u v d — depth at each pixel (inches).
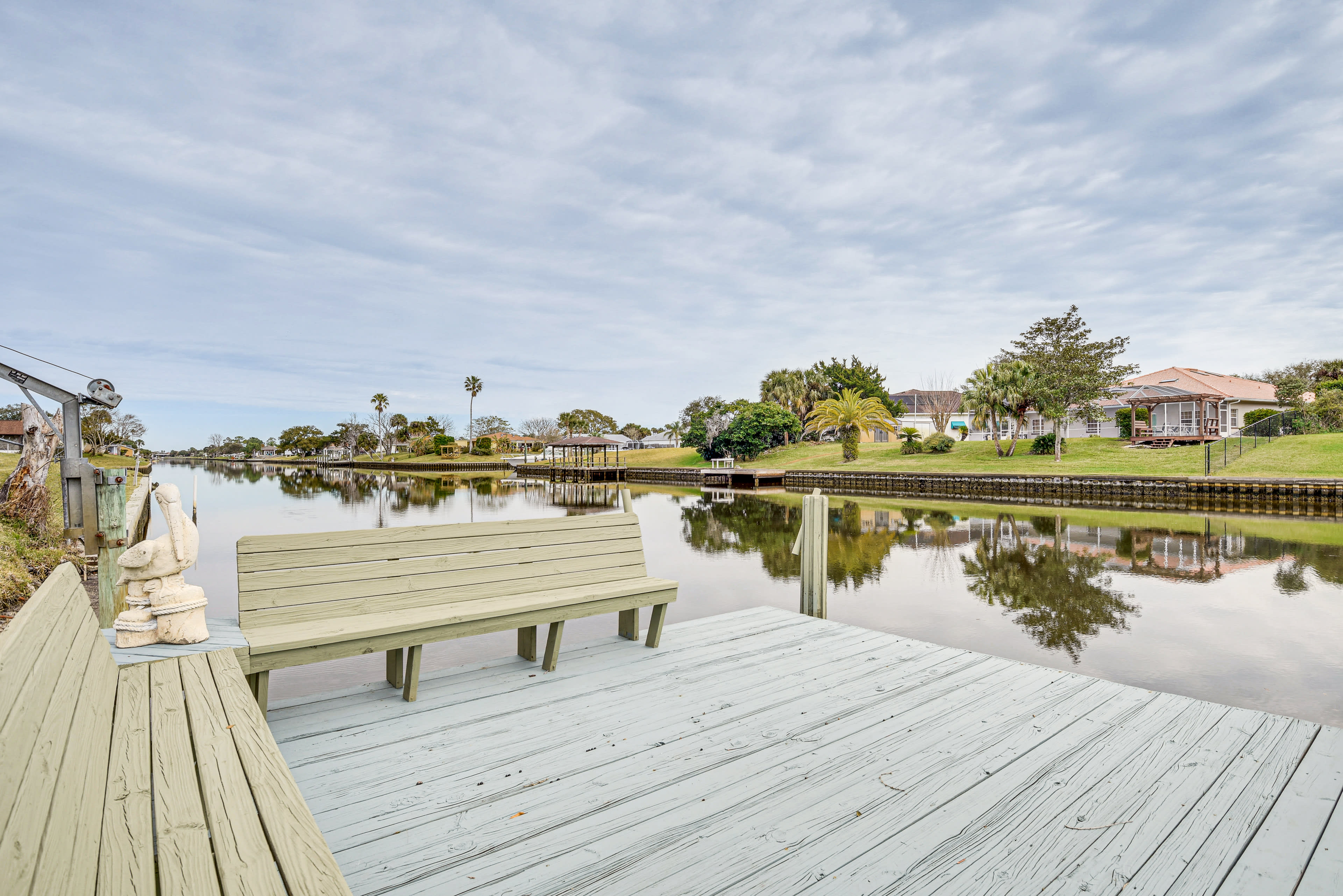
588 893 82.3
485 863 88.0
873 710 141.3
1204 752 122.4
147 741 77.5
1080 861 89.8
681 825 97.5
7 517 431.5
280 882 50.7
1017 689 154.3
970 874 87.0
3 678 43.3
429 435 4121.6
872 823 98.5
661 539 631.2
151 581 117.6
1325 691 221.1
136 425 3112.7
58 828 46.1
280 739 124.0
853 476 1445.6
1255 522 735.1
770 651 183.3
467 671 163.6
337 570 136.6
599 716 136.7
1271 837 95.7
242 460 5123.0
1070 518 791.7
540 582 164.6
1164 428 1496.1
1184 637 287.4
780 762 117.4
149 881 49.1
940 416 1968.5
